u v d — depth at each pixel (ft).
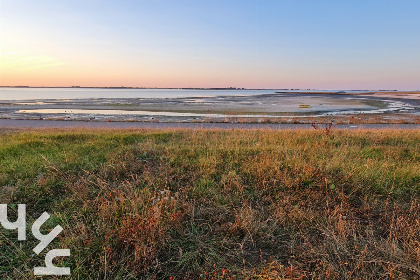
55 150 23.22
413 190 14.37
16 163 18.42
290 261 8.75
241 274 8.16
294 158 19.27
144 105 135.23
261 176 16.19
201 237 10.09
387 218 11.56
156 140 30.78
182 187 14.87
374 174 16.16
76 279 7.88
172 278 7.79
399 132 35.40
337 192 13.97
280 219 11.30
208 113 93.15
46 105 130.52
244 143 27.48
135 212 10.98
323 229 10.53
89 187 14.76
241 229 10.50
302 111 100.63
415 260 8.56
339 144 28.37
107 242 9.02
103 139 29.53
